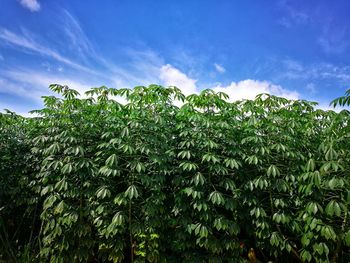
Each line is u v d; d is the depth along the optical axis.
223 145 3.54
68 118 3.61
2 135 4.38
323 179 2.99
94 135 3.69
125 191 3.25
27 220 4.39
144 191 3.51
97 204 3.39
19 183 4.05
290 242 3.43
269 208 3.53
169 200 3.53
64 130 3.50
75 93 3.69
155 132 3.48
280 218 3.25
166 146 3.40
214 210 3.43
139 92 3.59
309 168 2.96
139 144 3.26
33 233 4.31
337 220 3.17
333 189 2.92
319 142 3.66
